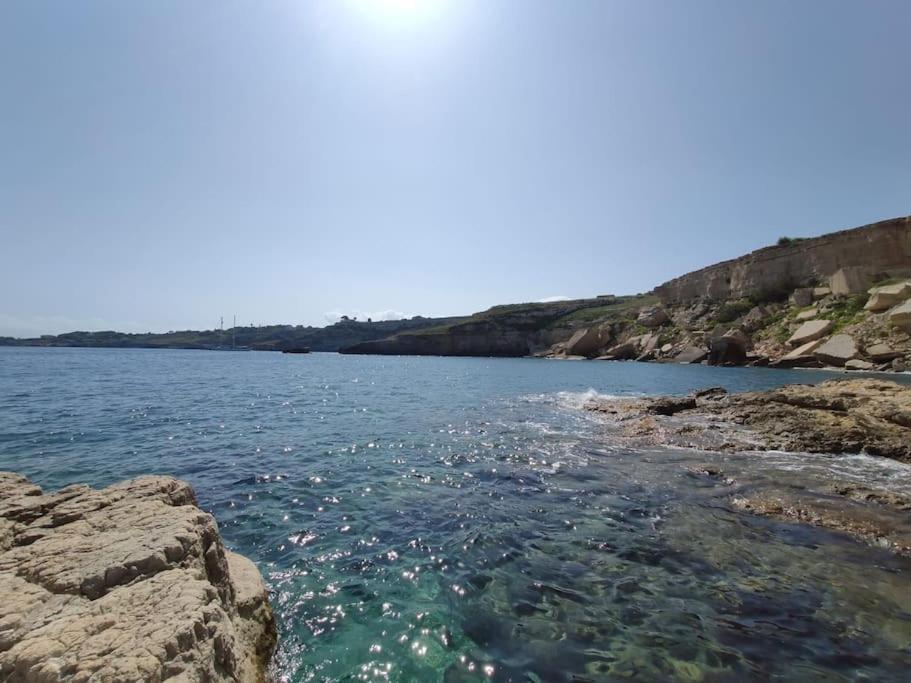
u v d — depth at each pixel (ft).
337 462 43.06
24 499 19.76
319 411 77.41
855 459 42.37
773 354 189.37
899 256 186.39
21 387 108.37
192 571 14.12
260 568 22.90
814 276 216.33
